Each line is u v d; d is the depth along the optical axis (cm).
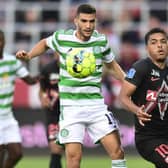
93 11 2430
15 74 3088
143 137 2416
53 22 5753
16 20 5788
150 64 2377
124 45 5631
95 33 2511
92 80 2481
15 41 5675
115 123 2495
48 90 3275
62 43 2489
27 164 4150
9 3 5912
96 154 4747
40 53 2564
